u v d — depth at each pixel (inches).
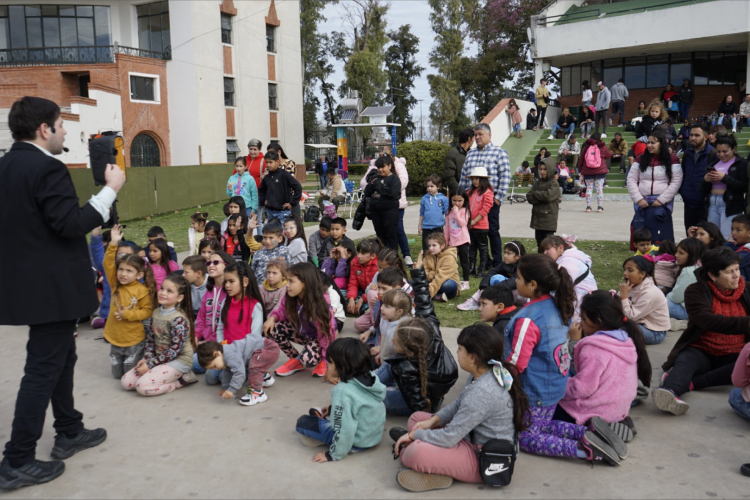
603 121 780.0
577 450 130.0
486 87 1386.6
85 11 1037.8
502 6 1240.2
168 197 739.4
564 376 137.0
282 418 157.2
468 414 118.9
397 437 139.7
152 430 150.3
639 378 149.8
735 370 147.3
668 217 290.2
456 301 271.0
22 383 124.6
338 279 261.1
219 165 880.3
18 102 127.0
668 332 219.9
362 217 330.3
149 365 176.9
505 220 511.8
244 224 303.3
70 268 127.2
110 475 128.5
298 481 125.4
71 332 130.6
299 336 188.5
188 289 180.1
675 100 804.6
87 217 125.2
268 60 1157.7
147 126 952.3
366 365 134.7
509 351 138.2
